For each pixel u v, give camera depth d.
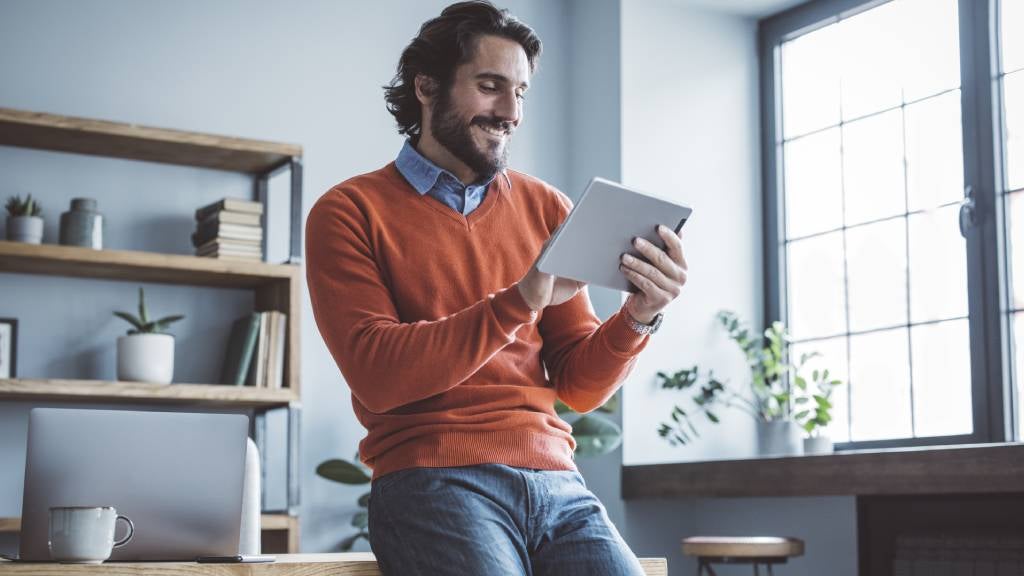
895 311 4.36
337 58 4.60
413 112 1.92
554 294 1.69
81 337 4.07
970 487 3.19
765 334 4.55
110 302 4.12
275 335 4.05
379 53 4.68
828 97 4.73
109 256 3.82
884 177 4.45
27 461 1.70
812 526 4.21
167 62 4.31
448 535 1.60
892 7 4.48
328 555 1.86
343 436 4.41
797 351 4.75
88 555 1.58
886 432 4.34
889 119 4.45
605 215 1.58
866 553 3.86
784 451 4.34
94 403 4.01
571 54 5.08
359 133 4.60
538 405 1.76
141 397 3.83
